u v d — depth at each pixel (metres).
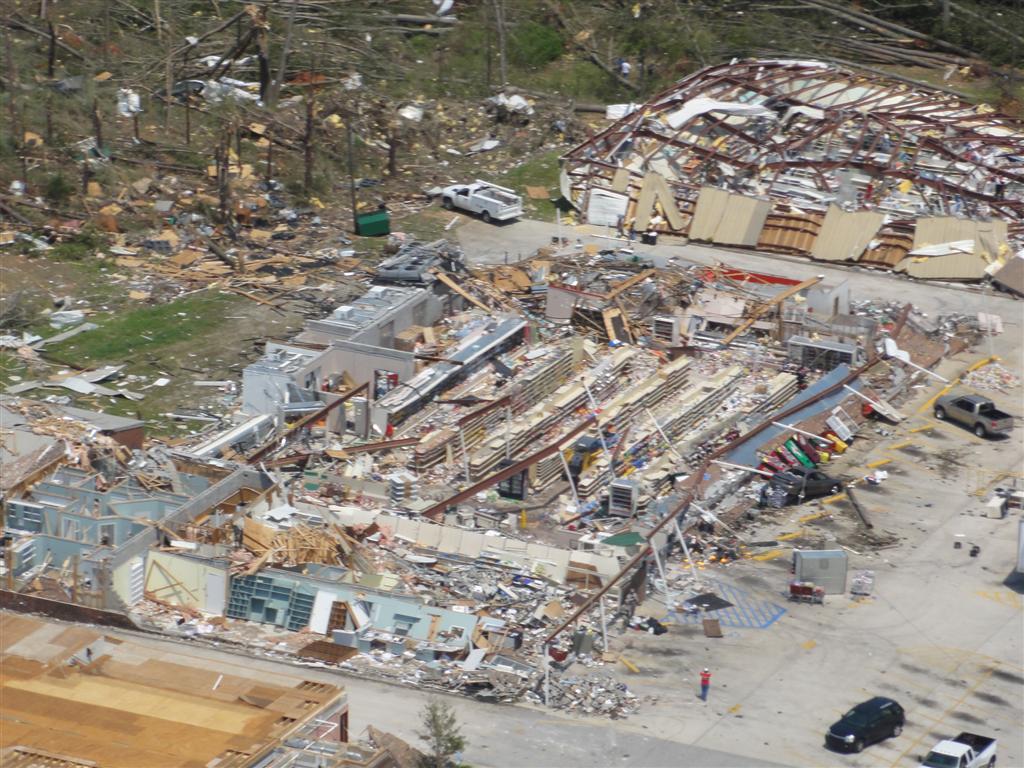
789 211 121.00
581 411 93.44
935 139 129.38
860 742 65.56
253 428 87.62
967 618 76.06
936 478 89.31
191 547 75.81
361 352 93.69
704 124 131.75
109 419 87.56
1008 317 110.12
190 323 103.38
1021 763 65.50
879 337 103.62
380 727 66.12
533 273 110.56
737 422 93.81
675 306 107.00
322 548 76.19
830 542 82.12
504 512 82.50
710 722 67.62
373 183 128.75
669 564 79.69
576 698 68.88
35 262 110.44
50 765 56.59
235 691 62.78
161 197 119.88
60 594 73.38
